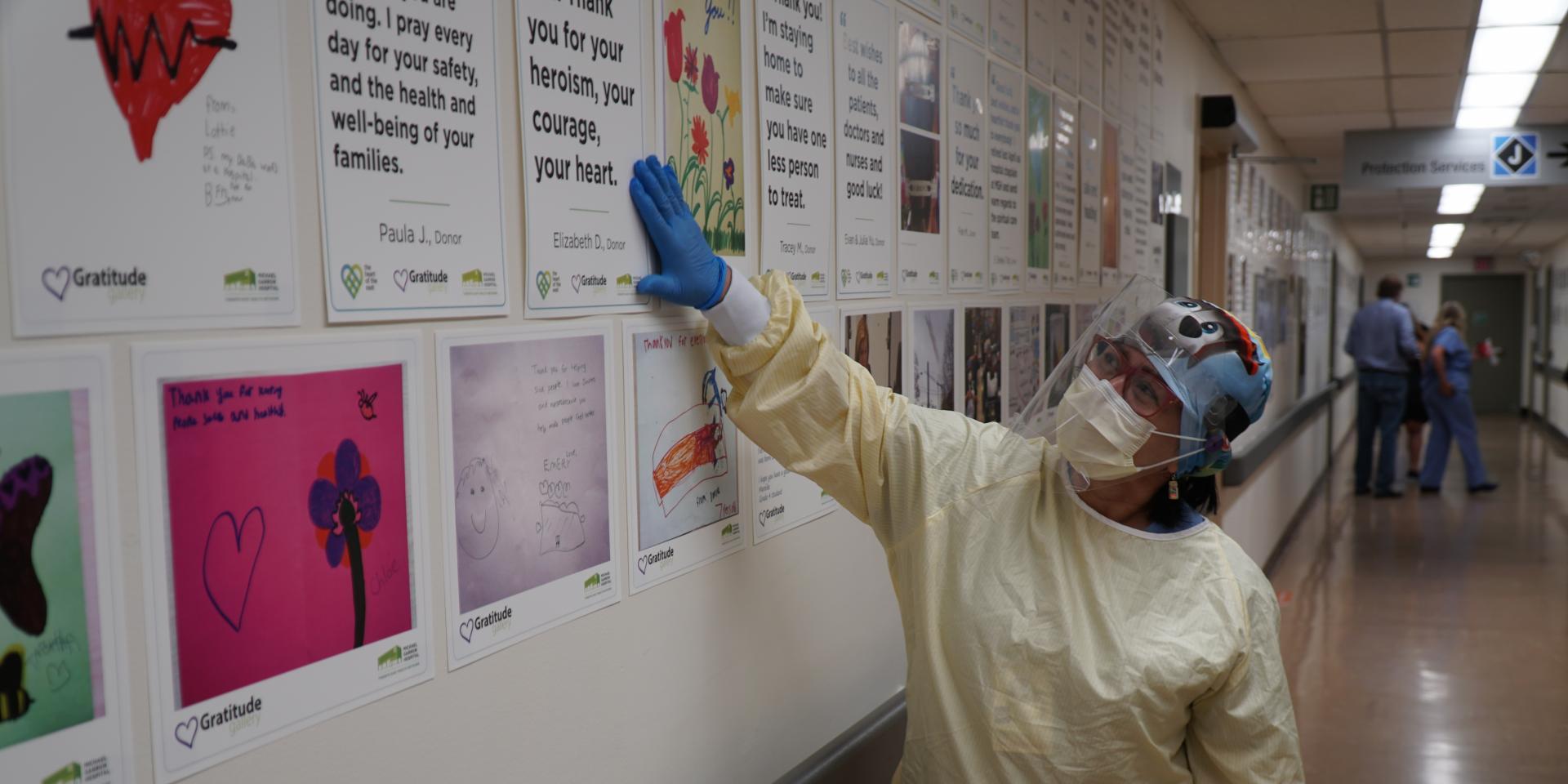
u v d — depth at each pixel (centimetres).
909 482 149
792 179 169
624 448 135
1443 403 962
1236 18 463
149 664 81
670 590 146
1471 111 675
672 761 148
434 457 106
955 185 229
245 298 86
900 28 203
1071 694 131
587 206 125
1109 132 343
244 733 88
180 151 81
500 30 112
